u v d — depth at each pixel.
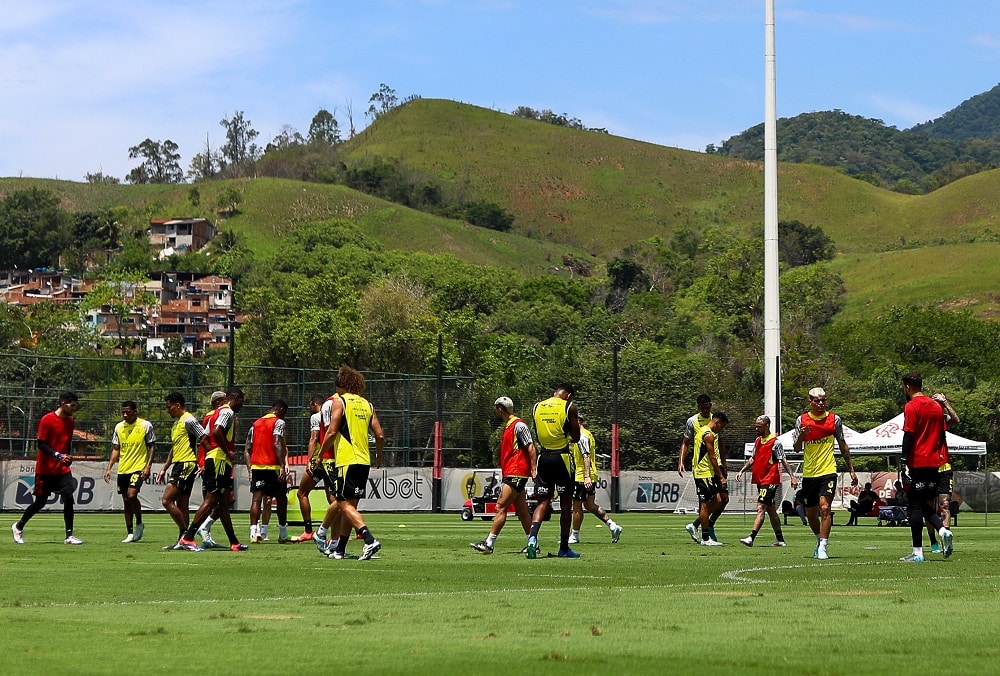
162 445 56.91
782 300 132.62
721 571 16.44
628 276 175.25
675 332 124.19
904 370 108.62
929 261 186.00
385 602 12.03
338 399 18.61
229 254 196.38
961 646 8.88
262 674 7.71
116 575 15.33
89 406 56.53
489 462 69.62
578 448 25.03
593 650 8.70
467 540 25.22
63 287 184.00
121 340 113.31
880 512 37.78
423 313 98.50
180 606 11.68
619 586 14.02
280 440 23.92
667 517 46.09
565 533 19.83
